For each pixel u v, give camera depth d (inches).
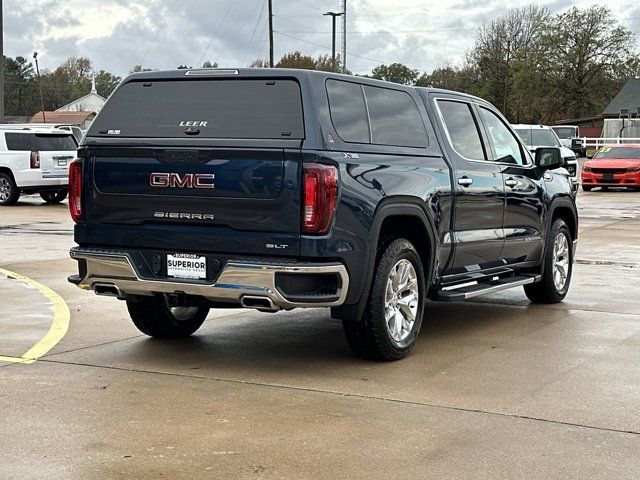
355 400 224.1
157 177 253.4
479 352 278.5
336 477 171.9
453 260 298.2
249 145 241.9
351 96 258.7
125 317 332.8
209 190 246.5
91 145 263.6
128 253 259.0
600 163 1163.9
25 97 4365.2
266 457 182.7
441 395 229.0
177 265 253.4
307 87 244.5
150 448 187.6
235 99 251.4
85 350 278.2
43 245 561.6
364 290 251.0
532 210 345.4
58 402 220.5
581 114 3545.8
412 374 250.7
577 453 186.2
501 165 326.3
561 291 371.2
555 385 239.0
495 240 319.9
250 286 240.4
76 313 339.3
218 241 246.5
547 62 3526.1
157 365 259.8
